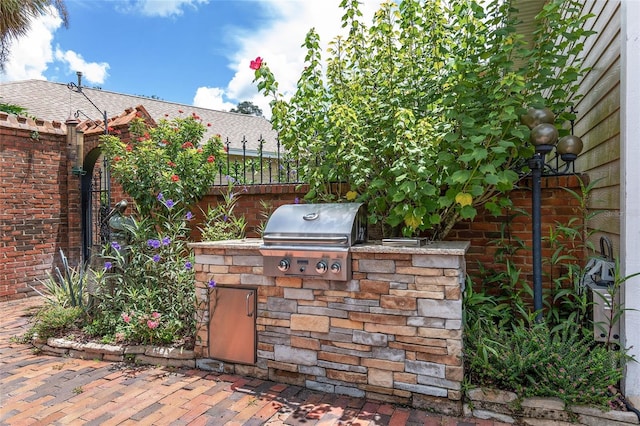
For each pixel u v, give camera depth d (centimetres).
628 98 251
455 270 259
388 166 352
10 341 425
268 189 461
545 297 333
